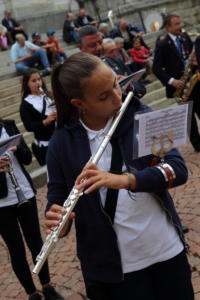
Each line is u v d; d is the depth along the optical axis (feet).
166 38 18.88
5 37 45.09
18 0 51.34
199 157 18.67
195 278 10.00
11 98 29.22
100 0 53.62
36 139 15.66
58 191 5.77
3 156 9.59
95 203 5.36
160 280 5.66
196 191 15.16
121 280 5.44
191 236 11.94
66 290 11.04
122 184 4.87
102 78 4.91
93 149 5.53
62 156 5.61
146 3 50.39
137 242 5.46
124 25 39.63
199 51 17.85
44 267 10.34
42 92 14.62
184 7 51.60
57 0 54.03
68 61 5.19
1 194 9.64
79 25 48.57
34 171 21.95
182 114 5.16
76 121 5.67
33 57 34.91
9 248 9.96
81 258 5.76
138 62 33.60
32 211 10.11
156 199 5.53
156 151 5.16
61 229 5.16
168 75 18.90
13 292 11.71
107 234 5.41
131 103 5.52
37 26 52.03
